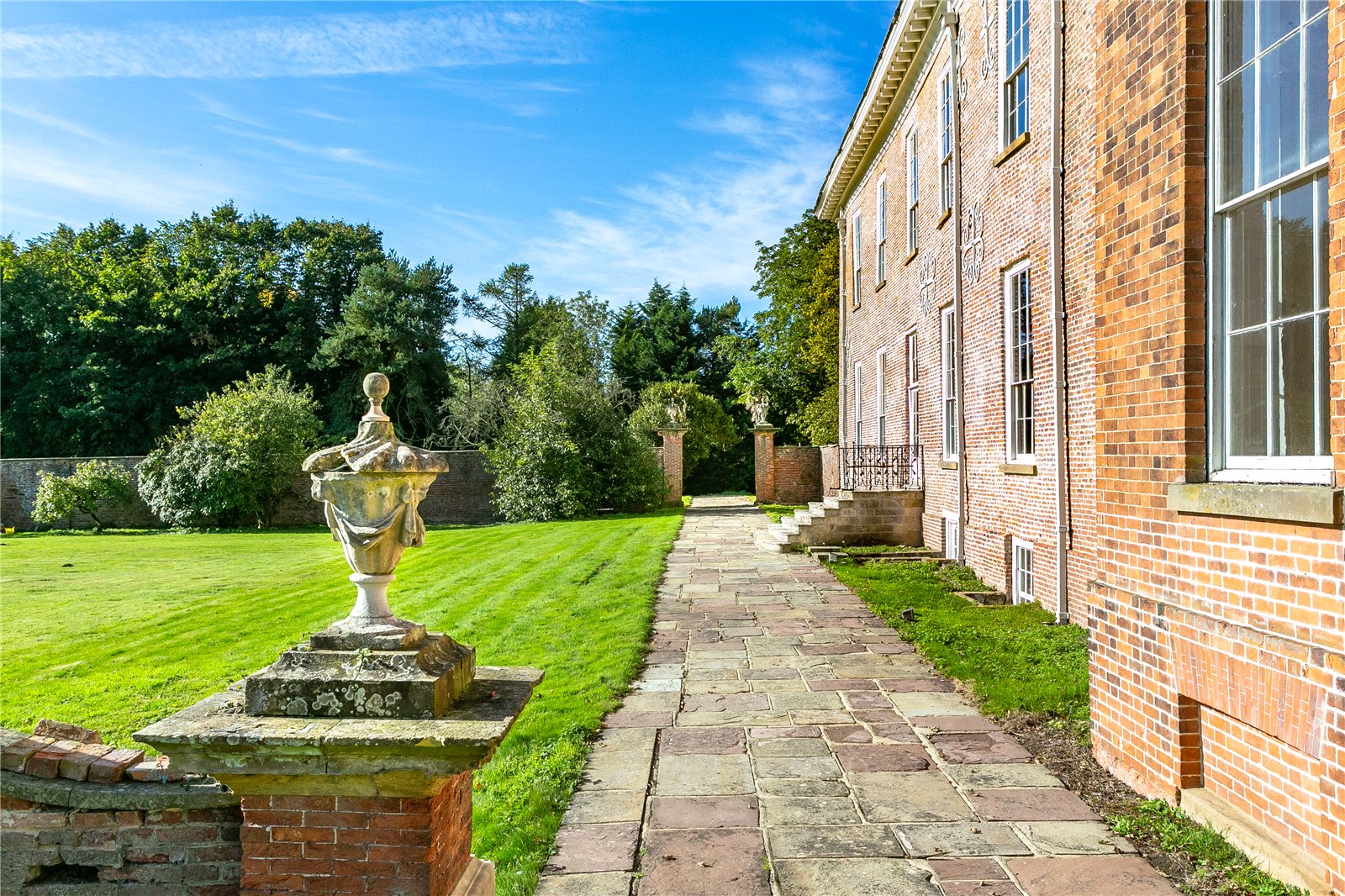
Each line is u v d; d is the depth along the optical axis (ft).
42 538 81.61
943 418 44.73
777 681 23.12
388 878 8.64
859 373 68.08
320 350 134.41
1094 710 16.89
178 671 26.35
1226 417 13.42
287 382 103.24
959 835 13.55
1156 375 14.61
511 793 15.43
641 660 25.58
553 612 33.22
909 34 46.60
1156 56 14.51
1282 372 12.27
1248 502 11.99
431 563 51.26
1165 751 14.37
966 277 40.11
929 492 48.73
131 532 89.35
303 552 64.44
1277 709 11.51
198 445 90.22
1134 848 13.02
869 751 17.53
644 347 159.94
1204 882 11.86
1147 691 14.92
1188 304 13.73
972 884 11.94
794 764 16.87
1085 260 27.76
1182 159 13.75
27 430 122.31
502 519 94.17
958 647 26.05
